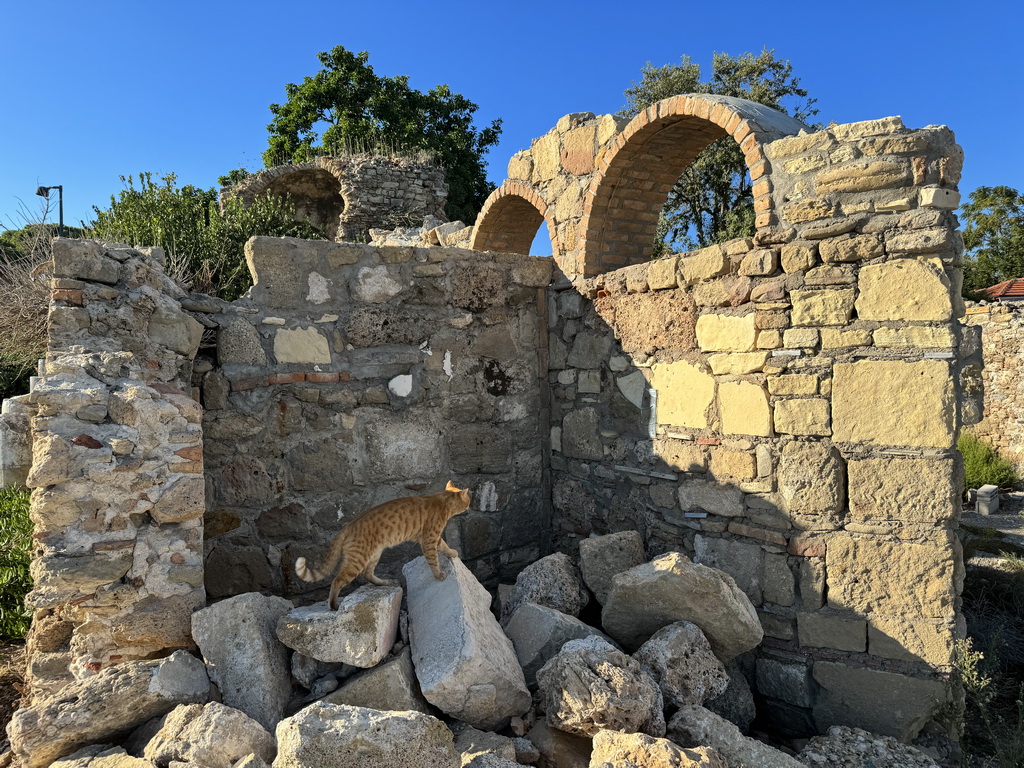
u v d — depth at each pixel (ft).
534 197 19.20
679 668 10.40
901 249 11.05
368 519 10.87
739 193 60.29
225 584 13.61
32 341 22.13
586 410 16.78
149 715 8.79
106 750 8.29
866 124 11.38
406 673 9.68
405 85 81.71
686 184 60.23
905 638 11.23
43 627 10.25
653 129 15.23
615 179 16.44
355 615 9.71
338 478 14.75
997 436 43.73
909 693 11.21
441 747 7.74
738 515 13.00
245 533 13.80
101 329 11.06
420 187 49.08
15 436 11.04
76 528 9.07
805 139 11.97
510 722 9.87
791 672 12.10
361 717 7.70
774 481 12.42
